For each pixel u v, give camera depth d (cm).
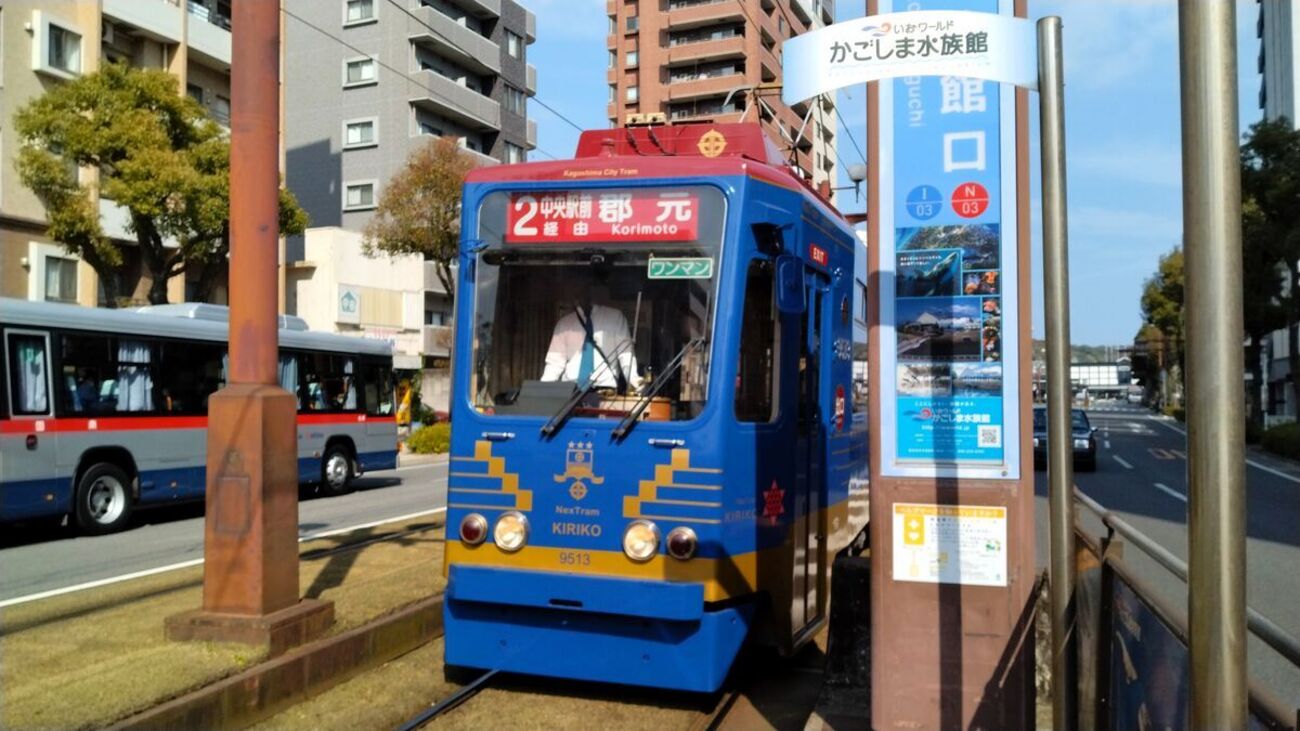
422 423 3969
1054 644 400
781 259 610
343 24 4778
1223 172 209
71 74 2747
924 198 488
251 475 620
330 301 4184
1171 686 294
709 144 727
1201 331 210
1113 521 420
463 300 640
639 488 577
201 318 1553
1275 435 3497
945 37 436
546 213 631
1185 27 215
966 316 486
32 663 569
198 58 3281
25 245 2639
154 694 513
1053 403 398
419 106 4672
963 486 484
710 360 584
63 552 1195
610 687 666
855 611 625
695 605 560
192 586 835
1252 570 1174
